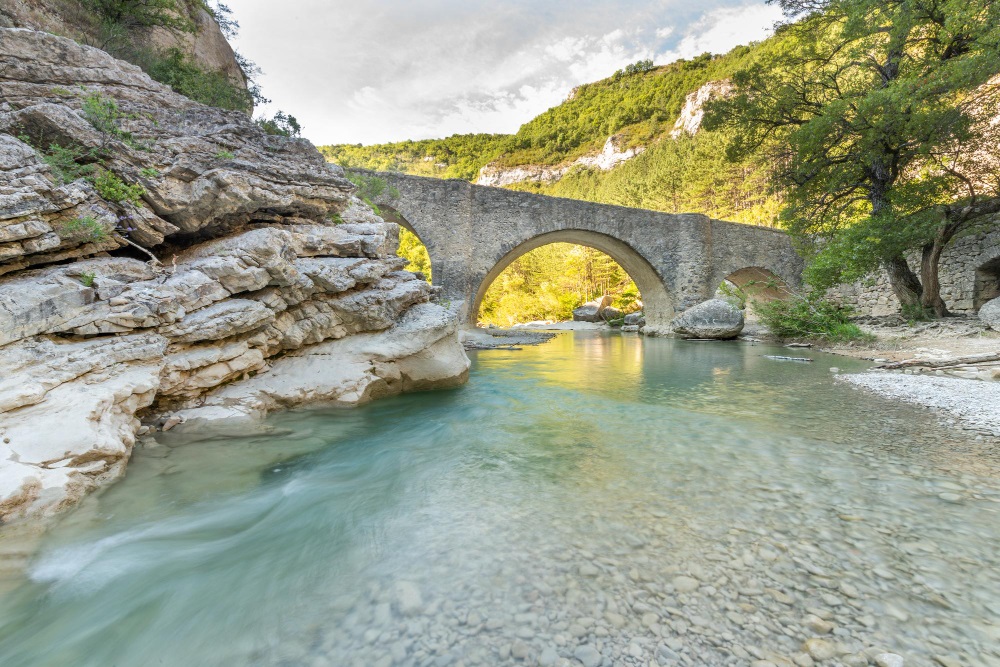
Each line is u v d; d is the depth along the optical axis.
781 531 2.90
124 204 5.54
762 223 41.44
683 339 20.83
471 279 19.61
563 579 2.46
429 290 8.86
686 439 5.06
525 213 20.66
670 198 62.31
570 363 12.45
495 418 6.26
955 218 14.58
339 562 2.77
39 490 3.14
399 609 2.27
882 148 14.84
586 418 6.18
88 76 6.07
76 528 3.19
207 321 5.59
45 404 3.69
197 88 10.31
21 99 5.64
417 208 18.47
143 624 2.30
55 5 9.02
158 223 5.91
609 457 4.54
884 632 1.99
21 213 4.31
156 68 9.75
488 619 2.15
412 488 3.89
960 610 2.12
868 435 4.93
